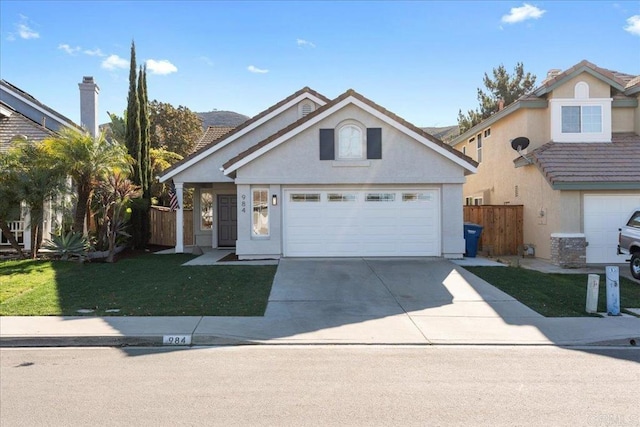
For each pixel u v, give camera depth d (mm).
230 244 19156
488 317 8359
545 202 15320
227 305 8961
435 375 5621
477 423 4301
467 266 13031
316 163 14227
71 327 7410
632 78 18328
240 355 6453
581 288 10773
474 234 15062
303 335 7270
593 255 14320
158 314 8289
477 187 22547
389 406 4680
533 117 16984
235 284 10781
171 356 6414
